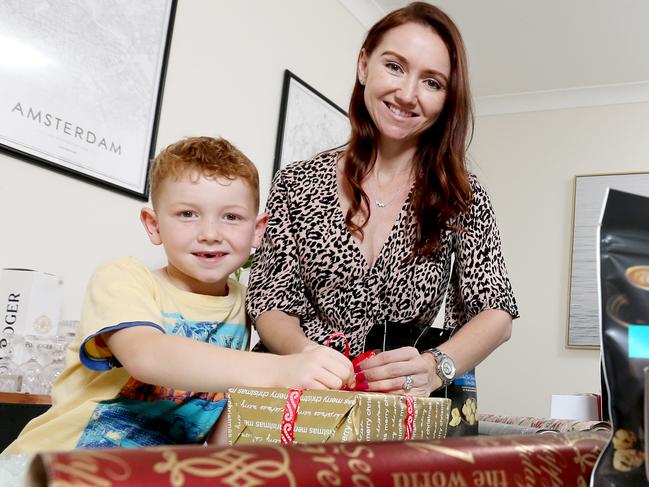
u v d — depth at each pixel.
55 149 2.06
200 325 1.10
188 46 2.61
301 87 3.28
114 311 0.91
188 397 1.05
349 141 1.35
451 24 1.25
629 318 0.50
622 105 4.65
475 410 1.15
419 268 1.25
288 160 3.18
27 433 0.99
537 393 4.51
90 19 2.18
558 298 4.59
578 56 4.30
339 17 3.70
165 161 1.10
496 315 1.20
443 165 1.26
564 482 0.48
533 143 4.84
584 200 4.63
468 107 1.29
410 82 1.21
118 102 2.27
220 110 2.77
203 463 0.35
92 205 2.18
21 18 1.97
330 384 0.75
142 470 0.33
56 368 1.76
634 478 0.48
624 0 3.68
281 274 1.24
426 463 0.42
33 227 1.99
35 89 2.00
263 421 0.73
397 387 0.92
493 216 1.31
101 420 0.99
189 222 1.08
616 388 0.49
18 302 1.73
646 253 0.51
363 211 1.26
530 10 3.86
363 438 0.67
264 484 0.36
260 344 1.26
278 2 3.16
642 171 4.54
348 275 1.25
